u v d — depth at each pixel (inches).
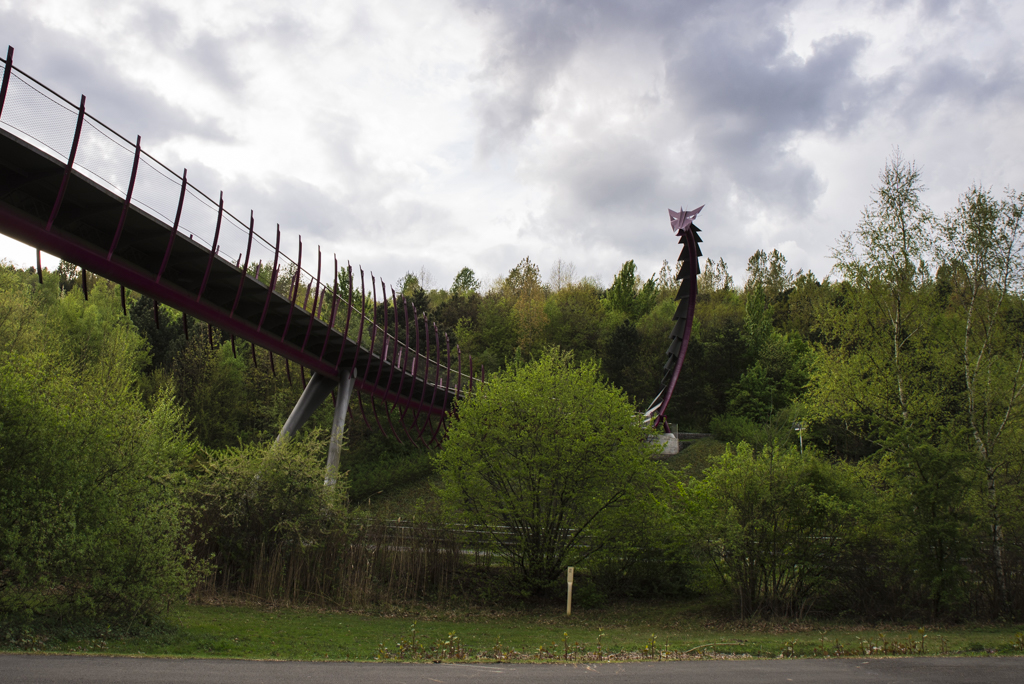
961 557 720.3
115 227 740.0
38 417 443.2
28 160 599.2
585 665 409.7
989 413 830.5
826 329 1077.1
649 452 902.4
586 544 864.3
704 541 756.0
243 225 868.0
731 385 2699.3
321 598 753.0
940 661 430.9
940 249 918.4
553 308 3267.7
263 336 1005.2
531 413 877.2
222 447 1902.1
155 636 453.4
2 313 1364.4
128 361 1780.3
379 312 2549.2
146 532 491.2
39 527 421.4
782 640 564.1
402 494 1861.5
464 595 826.8
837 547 738.2
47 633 410.9
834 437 1990.7
